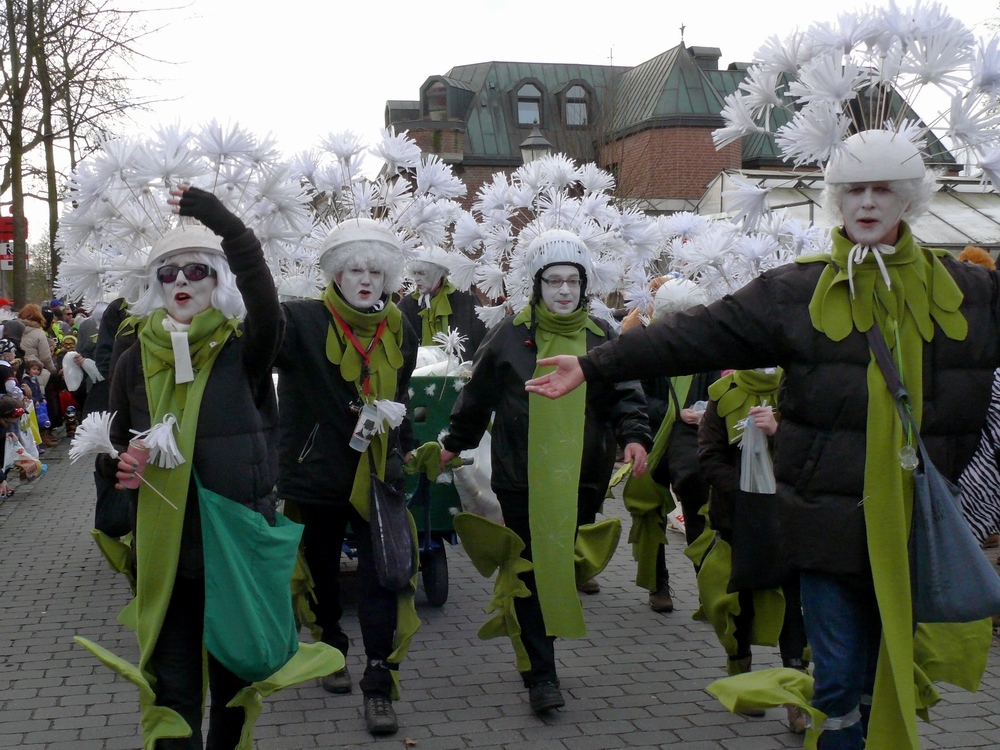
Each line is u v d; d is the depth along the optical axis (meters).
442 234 5.04
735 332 3.00
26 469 10.41
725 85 28.89
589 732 4.27
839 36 2.99
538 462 4.42
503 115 32.28
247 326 3.31
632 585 6.79
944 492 2.81
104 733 4.30
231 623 3.15
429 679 4.94
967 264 3.03
